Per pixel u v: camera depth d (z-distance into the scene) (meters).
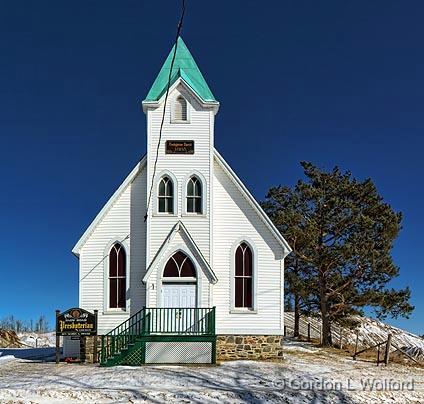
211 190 29.11
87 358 28.12
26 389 20.42
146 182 29.41
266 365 26.48
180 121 29.48
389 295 37.56
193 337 26.42
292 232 37.50
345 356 33.25
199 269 28.17
